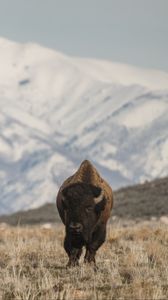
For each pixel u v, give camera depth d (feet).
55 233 271.90
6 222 597.11
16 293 144.25
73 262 177.88
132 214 529.86
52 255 198.49
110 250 205.05
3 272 168.04
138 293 139.85
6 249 207.92
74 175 188.75
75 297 139.23
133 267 168.86
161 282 153.28
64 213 183.52
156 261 180.65
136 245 206.39
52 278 158.71
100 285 152.56
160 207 549.54
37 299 140.36
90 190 176.24
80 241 177.47
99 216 177.99
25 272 170.30
